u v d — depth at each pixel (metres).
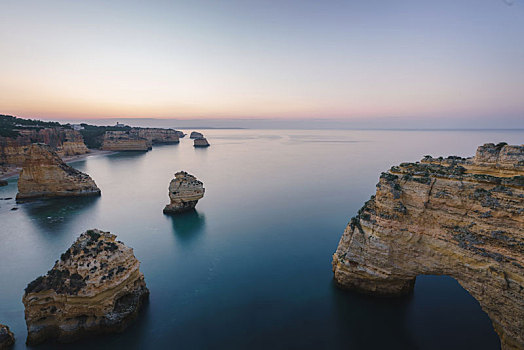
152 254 38.72
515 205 17.12
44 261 37.28
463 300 26.95
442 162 22.64
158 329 23.95
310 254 38.28
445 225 20.59
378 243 24.12
